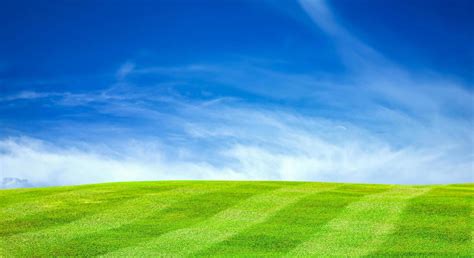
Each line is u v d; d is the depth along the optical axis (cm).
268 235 1848
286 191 2830
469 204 2359
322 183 3288
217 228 1972
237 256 1569
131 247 1709
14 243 1786
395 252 1608
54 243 1778
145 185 3150
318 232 1886
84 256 1608
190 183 3234
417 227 1939
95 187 3123
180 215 2223
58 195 2795
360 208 2306
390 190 2925
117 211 2325
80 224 2080
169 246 1716
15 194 2883
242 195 2680
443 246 1677
